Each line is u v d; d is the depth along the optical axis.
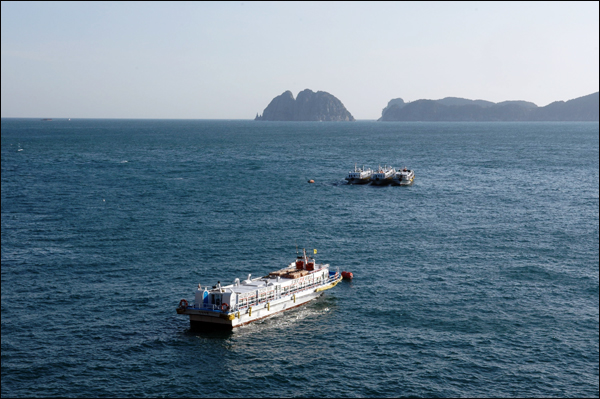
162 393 49.22
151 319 64.94
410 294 73.50
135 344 58.44
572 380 51.88
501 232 107.81
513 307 68.81
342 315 66.81
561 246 97.19
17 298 70.50
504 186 171.88
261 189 162.38
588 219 120.88
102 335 60.38
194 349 57.59
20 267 83.44
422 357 56.03
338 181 181.75
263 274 81.38
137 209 129.75
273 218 120.12
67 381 50.81
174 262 86.75
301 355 56.53
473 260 88.62
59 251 92.50
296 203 139.38
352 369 53.72
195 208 131.38
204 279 78.81
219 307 62.56
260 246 96.44
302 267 75.00
